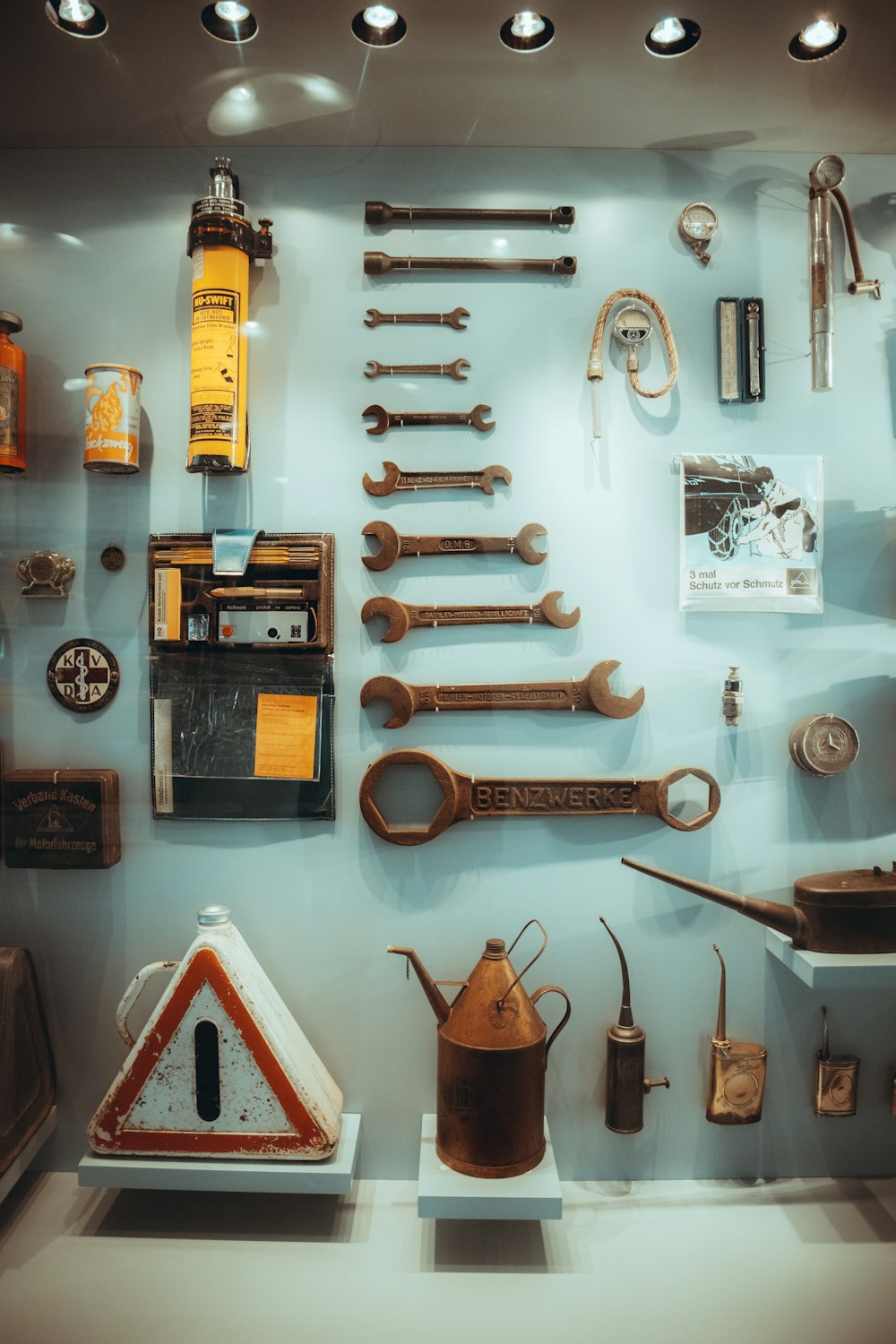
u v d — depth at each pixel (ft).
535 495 5.57
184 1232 5.08
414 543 5.50
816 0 4.32
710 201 5.61
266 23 4.51
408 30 4.59
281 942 5.54
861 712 5.65
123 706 5.55
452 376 5.56
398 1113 5.53
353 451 5.54
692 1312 4.55
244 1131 4.88
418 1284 4.73
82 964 5.55
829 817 5.64
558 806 5.49
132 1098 4.90
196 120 5.34
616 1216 5.27
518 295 5.58
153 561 5.45
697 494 5.58
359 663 5.51
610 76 4.93
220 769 5.49
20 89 5.03
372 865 5.53
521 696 5.50
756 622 5.62
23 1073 5.25
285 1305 4.56
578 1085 5.57
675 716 5.59
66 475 5.55
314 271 5.54
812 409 5.64
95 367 5.29
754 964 5.61
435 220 5.53
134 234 5.54
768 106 5.20
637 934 5.59
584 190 5.60
